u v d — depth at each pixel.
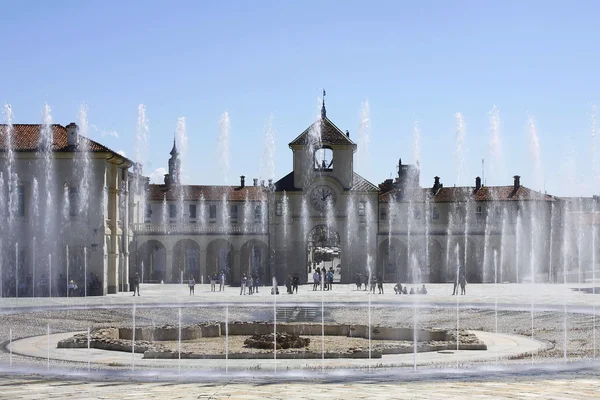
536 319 51.62
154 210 122.81
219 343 40.97
